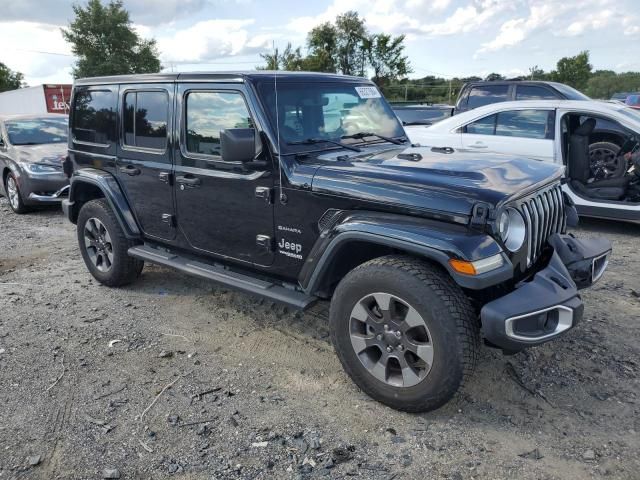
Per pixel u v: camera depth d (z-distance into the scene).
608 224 7.36
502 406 3.18
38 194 8.87
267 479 2.63
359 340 3.17
